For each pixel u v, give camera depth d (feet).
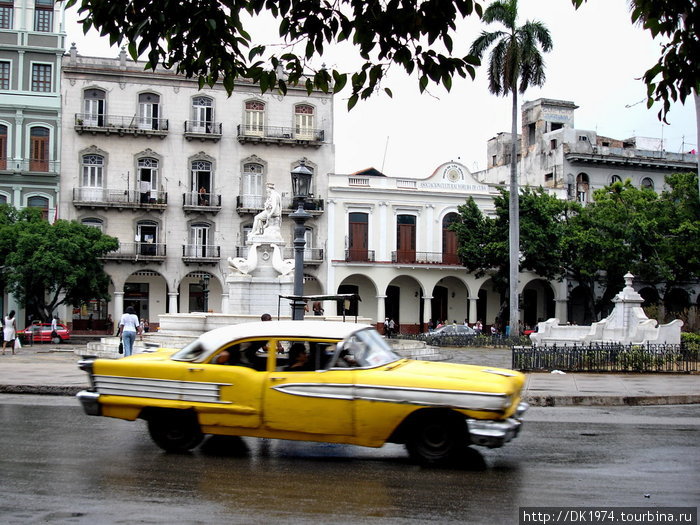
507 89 128.36
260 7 28.45
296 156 174.91
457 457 31.78
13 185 160.76
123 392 31.94
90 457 30.96
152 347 41.27
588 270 162.30
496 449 33.71
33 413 42.88
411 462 30.83
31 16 162.61
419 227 177.78
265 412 30.58
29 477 27.40
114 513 22.91
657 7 29.73
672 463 31.09
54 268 138.00
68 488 25.88
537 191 179.11
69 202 163.63
